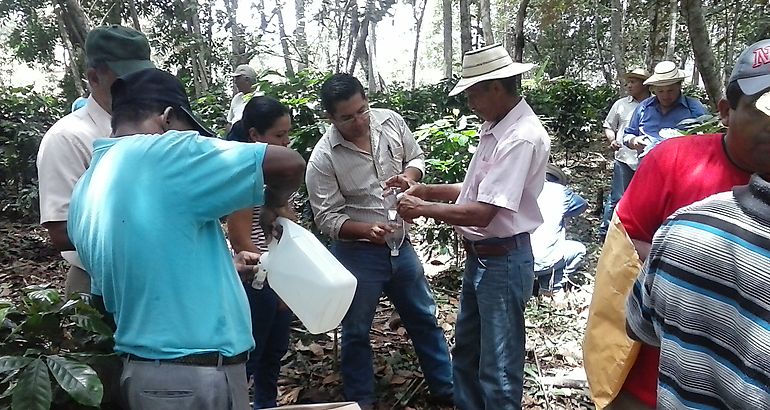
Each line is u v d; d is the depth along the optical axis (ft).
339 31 46.39
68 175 7.00
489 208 7.82
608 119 21.31
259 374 9.46
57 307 5.55
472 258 8.67
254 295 8.62
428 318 10.11
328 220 9.45
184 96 5.78
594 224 21.91
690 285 3.94
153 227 4.85
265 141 8.43
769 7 48.03
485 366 8.52
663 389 4.25
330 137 9.45
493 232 8.25
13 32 44.55
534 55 74.90
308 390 10.77
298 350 12.16
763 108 4.23
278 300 8.87
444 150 14.89
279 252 5.98
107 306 5.31
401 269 9.72
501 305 8.34
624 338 5.95
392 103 23.94
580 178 31.12
